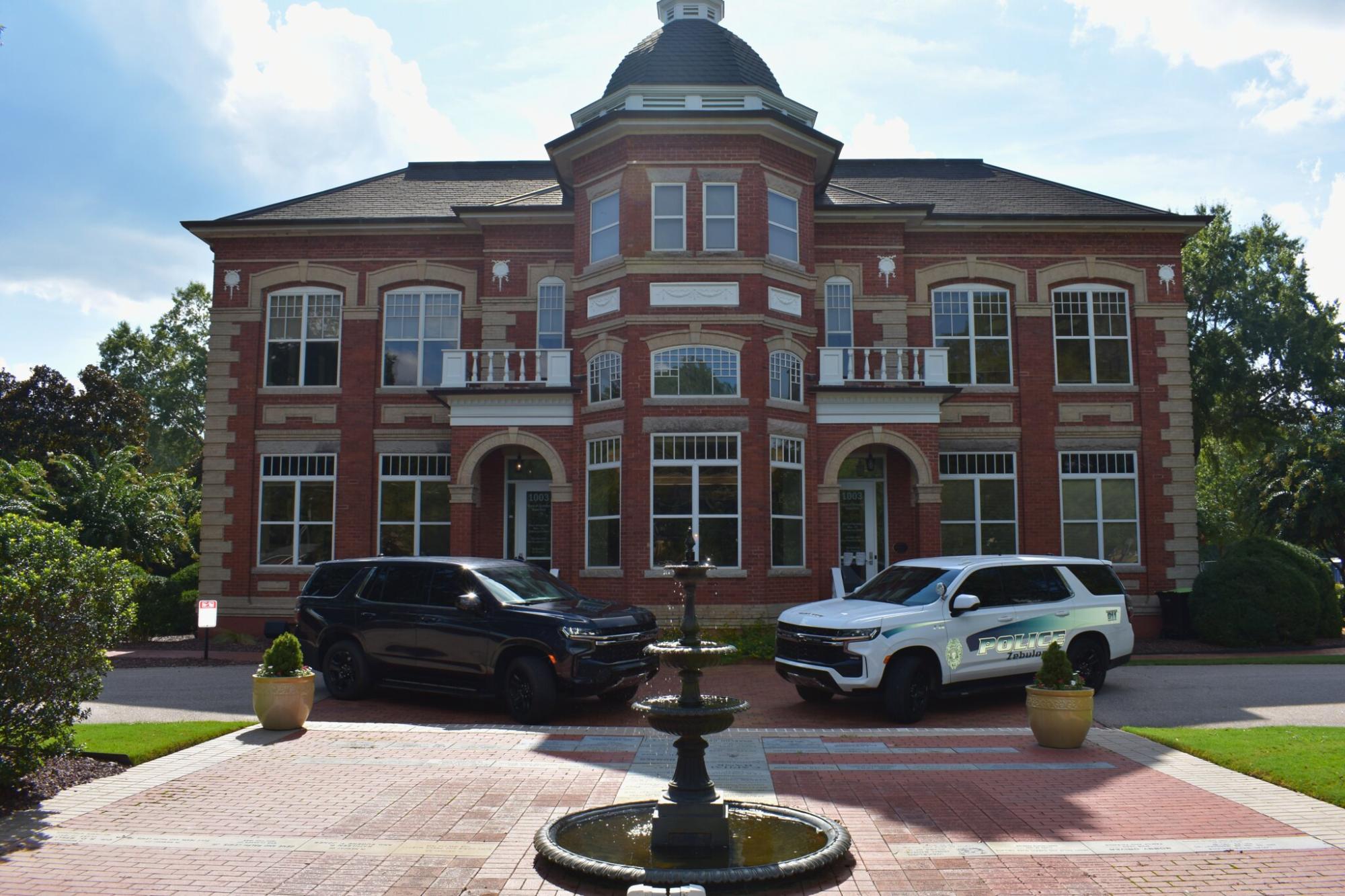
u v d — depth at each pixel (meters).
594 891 5.93
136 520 25.05
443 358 20.59
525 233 22.38
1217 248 34.53
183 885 6.05
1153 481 22.19
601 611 12.66
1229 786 8.58
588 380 20.00
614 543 19.12
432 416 22.36
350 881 6.12
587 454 19.72
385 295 22.89
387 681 13.44
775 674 16.08
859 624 11.98
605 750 10.12
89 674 8.66
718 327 19.23
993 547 21.98
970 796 8.23
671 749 10.16
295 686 11.16
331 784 8.64
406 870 6.32
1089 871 6.28
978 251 22.66
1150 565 22.00
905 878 6.15
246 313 22.88
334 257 22.94
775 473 19.28
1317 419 32.78
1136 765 9.45
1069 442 22.25
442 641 12.75
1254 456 38.47
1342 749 9.61
